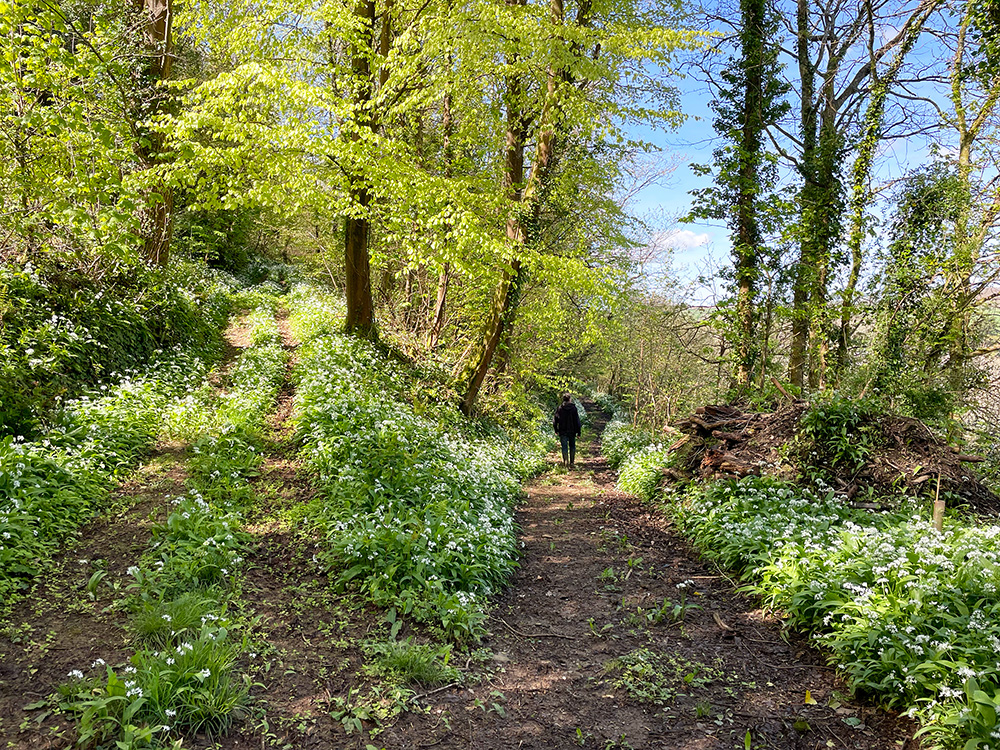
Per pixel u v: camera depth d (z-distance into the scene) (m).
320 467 7.79
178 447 7.98
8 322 8.01
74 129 6.50
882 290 13.95
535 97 13.47
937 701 3.71
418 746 3.57
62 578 4.76
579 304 17.22
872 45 16.89
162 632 4.14
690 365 21.84
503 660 4.74
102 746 3.12
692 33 10.95
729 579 6.43
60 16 7.62
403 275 19.30
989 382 15.27
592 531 8.70
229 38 12.47
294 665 4.18
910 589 4.65
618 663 4.74
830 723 3.95
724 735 3.86
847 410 8.60
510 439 16.80
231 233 28.70
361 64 12.99
